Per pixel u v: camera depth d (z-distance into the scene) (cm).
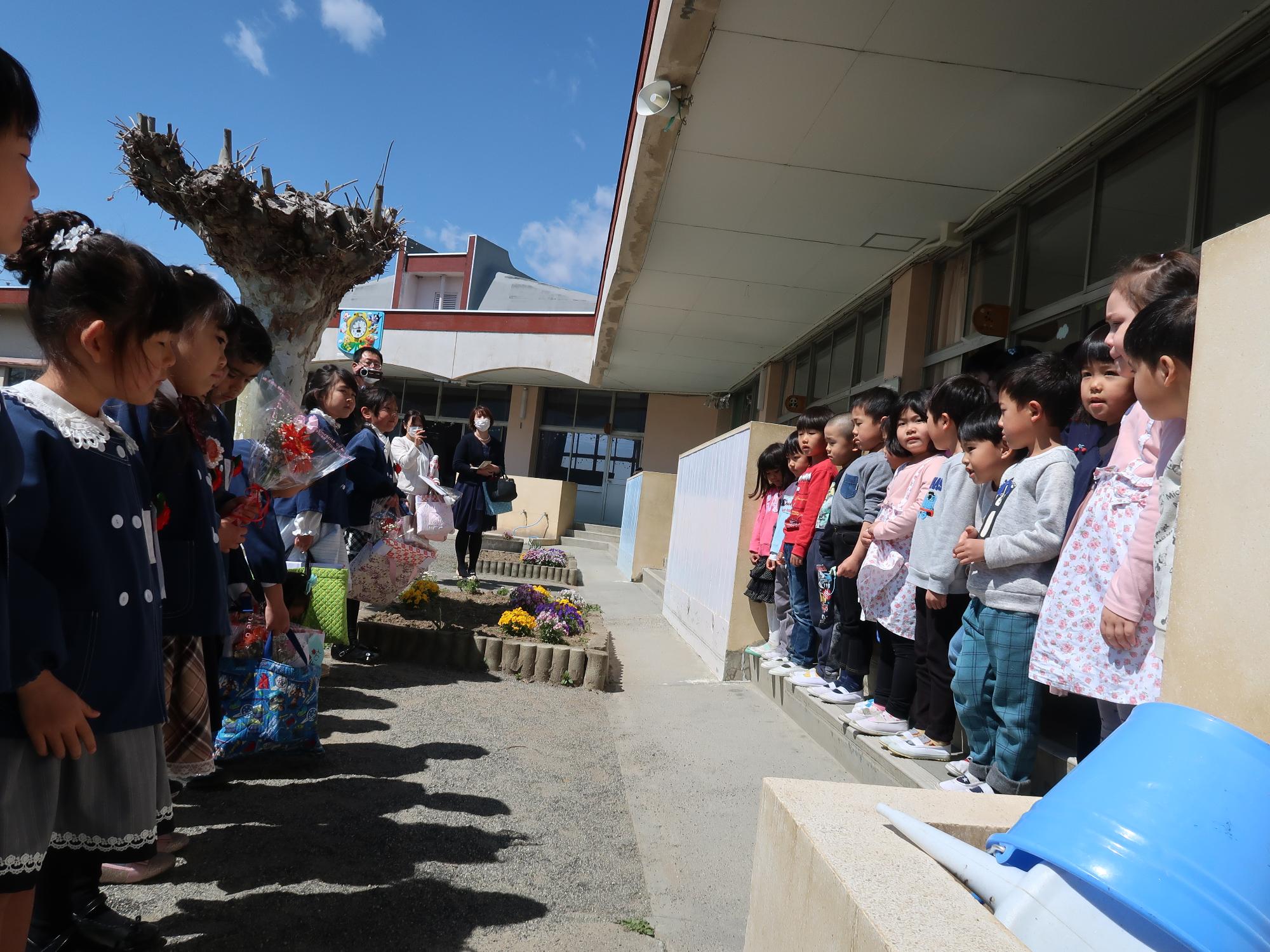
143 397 187
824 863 135
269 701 348
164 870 256
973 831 158
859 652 446
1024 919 121
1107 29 464
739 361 1455
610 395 2050
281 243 584
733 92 557
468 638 572
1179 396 178
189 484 240
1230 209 467
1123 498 243
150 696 191
